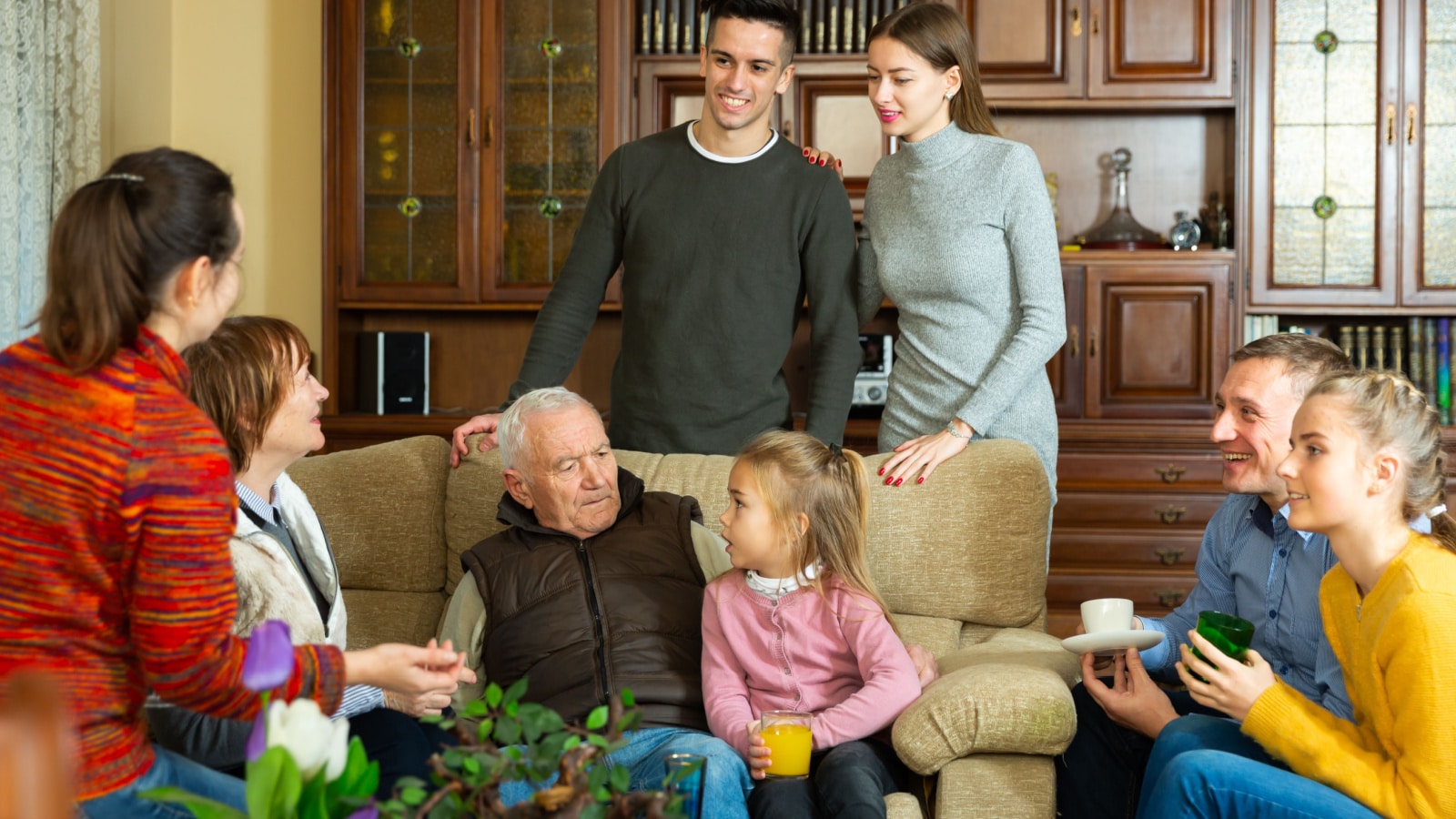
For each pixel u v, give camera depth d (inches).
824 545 72.6
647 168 95.8
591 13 156.7
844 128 159.0
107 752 48.1
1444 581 54.5
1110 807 72.2
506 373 170.4
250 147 168.2
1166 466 153.3
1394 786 54.2
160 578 46.6
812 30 157.9
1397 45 152.6
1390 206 153.2
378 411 160.2
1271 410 68.0
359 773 41.4
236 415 66.6
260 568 63.9
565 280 98.8
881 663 69.8
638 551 78.2
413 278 159.6
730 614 73.6
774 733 64.8
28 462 46.2
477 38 157.6
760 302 94.0
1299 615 69.3
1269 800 56.2
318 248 168.6
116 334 46.6
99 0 149.6
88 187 47.4
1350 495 56.6
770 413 95.0
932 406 92.1
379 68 159.2
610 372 168.1
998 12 156.3
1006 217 88.3
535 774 43.5
